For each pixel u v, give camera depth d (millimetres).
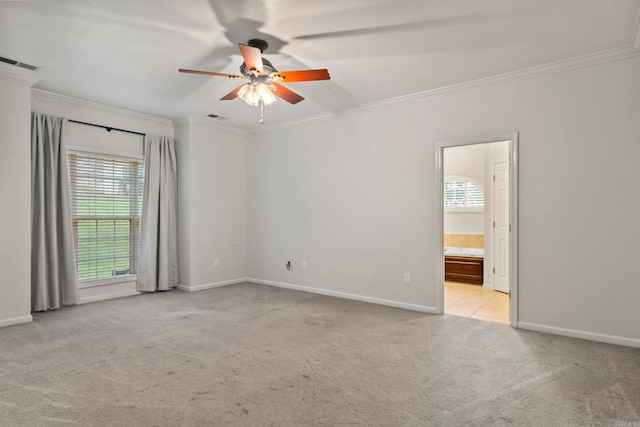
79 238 4676
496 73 3703
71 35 2928
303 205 5473
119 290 5020
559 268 3480
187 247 5477
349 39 2980
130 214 5176
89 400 2230
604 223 3277
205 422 2002
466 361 2838
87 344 3188
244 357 2910
